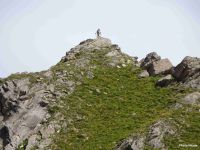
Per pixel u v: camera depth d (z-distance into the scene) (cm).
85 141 9288
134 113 10062
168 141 8100
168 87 10856
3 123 10138
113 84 11381
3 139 9906
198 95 9719
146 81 11475
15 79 11100
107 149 8806
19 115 10250
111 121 9894
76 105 10431
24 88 10788
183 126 8438
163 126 8412
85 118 10044
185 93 10100
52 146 9306
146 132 8381
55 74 11444
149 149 8000
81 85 11200
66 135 9569
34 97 10531
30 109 10294
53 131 9706
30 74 11412
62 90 10850
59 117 10038
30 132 9856
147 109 10156
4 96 10719
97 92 10981
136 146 8131
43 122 10012
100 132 9512
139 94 10869
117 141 9019
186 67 10988
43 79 11119
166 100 10244
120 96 10856
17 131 9862
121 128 9569
